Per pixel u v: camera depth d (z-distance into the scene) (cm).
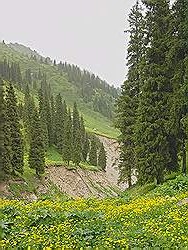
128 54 4338
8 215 1606
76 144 10625
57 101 12644
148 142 3206
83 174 10531
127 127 4244
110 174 12712
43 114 11756
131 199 2473
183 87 2967
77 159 10469
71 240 1099
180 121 3033
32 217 1474
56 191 8056
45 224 1419
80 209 1800
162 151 3188
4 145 6100
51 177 8850
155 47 3334
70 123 11831
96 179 10919
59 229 1225
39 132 7894
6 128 6141
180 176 2625
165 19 3281
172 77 3253
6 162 6156
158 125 3169
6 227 1308
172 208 1639
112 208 1806
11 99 6850
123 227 1316
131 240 1074
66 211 1669
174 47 3133
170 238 1068
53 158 11131
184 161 3259
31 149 7862
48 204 1994
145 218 1506
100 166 12556
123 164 4409
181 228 1225
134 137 3434
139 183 3309
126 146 4319
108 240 1041
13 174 6762
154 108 3216
